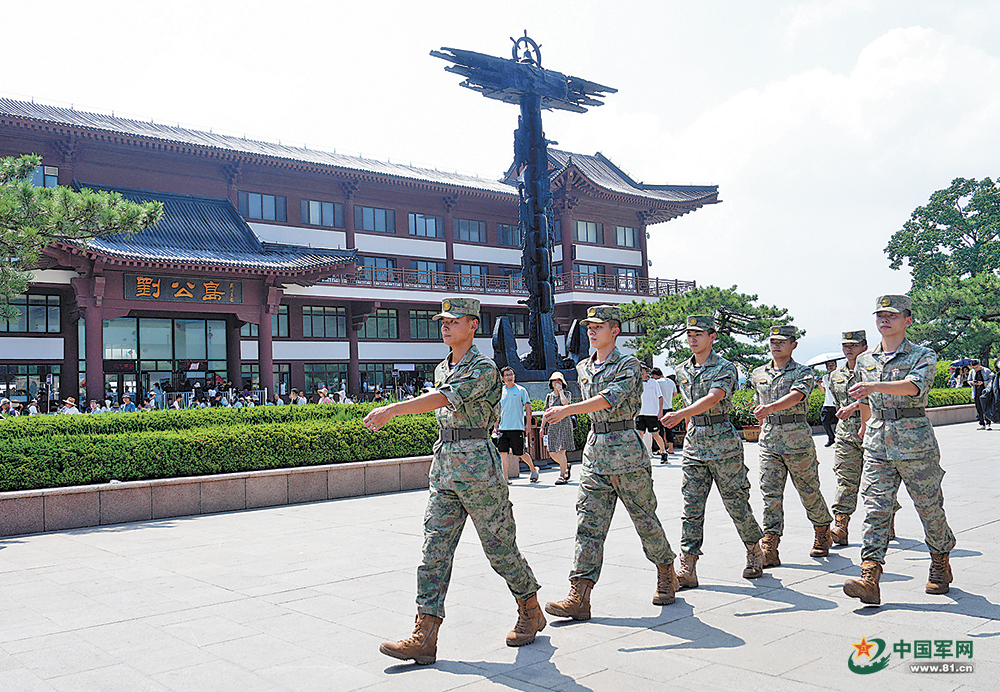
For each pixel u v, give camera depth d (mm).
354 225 43344
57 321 33031
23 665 4473
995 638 4523
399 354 44281
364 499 11656
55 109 35469
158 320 35625
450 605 5605
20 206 15133
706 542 7621
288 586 6266
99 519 9797
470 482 4566
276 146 42594
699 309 33031
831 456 16109
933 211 56344
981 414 21906
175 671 4344
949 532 5492
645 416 15211
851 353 7516
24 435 14141
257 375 38625
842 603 5371
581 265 50219
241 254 32938
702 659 4320
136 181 35469
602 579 6219
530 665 4320
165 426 15750
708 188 54219
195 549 7992
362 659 4496
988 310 41156
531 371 18672
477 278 47906
